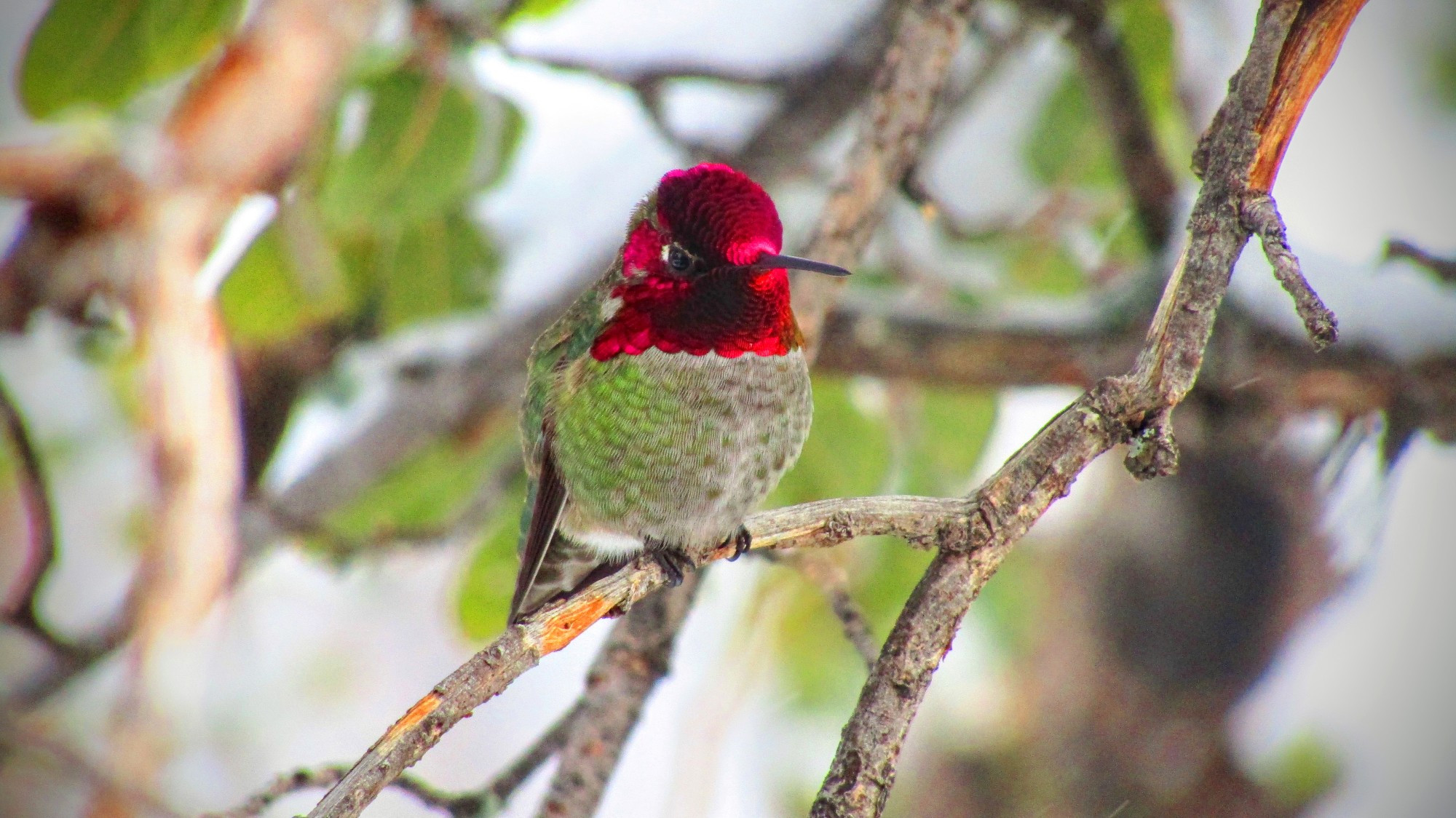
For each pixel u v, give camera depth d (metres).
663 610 7.54
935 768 12.77
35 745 6.07
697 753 9.63
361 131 8.31
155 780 6.09
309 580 12.60
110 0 7.57
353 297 10.31
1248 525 11.53
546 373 7.44
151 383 6.18
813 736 11.75
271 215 9.16
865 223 7.76
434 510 10.95
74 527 10.63
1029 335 8.99
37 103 7.71
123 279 6.19
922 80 7.78
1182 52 9.90
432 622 12.88
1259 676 11.77
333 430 10.77
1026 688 12.59
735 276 6.71
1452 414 8.29
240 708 10.37
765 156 10.27
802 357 7.10
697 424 6.87
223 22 7.71
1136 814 11.80
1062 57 10.18
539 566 7.23
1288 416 8.76
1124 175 9.14
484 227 10.18
